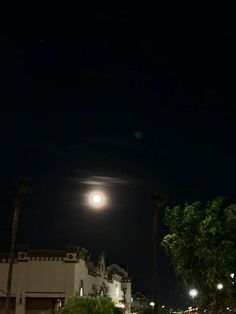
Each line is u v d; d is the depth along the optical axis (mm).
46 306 43312
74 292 42969
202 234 31969
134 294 87875
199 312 34344
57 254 44188
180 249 32656
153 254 36531
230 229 31938
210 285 32562
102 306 31125
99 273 55500
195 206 33000
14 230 34219
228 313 32594
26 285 43438
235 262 31312
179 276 33250
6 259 44062
